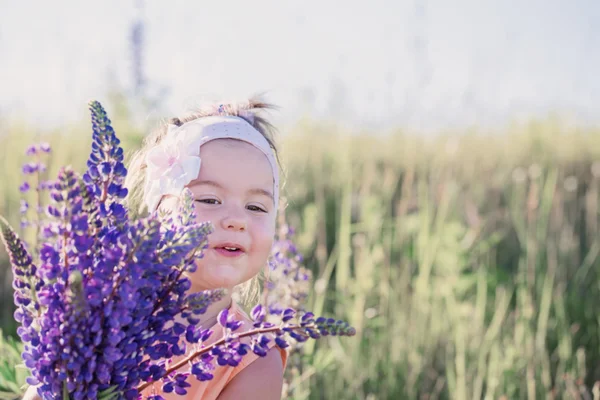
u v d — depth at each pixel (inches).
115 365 48.8
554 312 159.6
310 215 169.2
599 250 193.5
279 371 69.2
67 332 46.7
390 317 145.1
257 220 70.5
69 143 185.2
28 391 70.2
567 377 123.6
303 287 94.2
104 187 51.6
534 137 272.1
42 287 49.4
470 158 247.1
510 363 128.3
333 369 129.1
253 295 94.1
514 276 178.4
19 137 198.7
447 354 134.5
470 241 168.6
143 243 46.6
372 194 212.7
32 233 97.1
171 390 51.7
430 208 188.2
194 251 51.1
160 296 51.2
